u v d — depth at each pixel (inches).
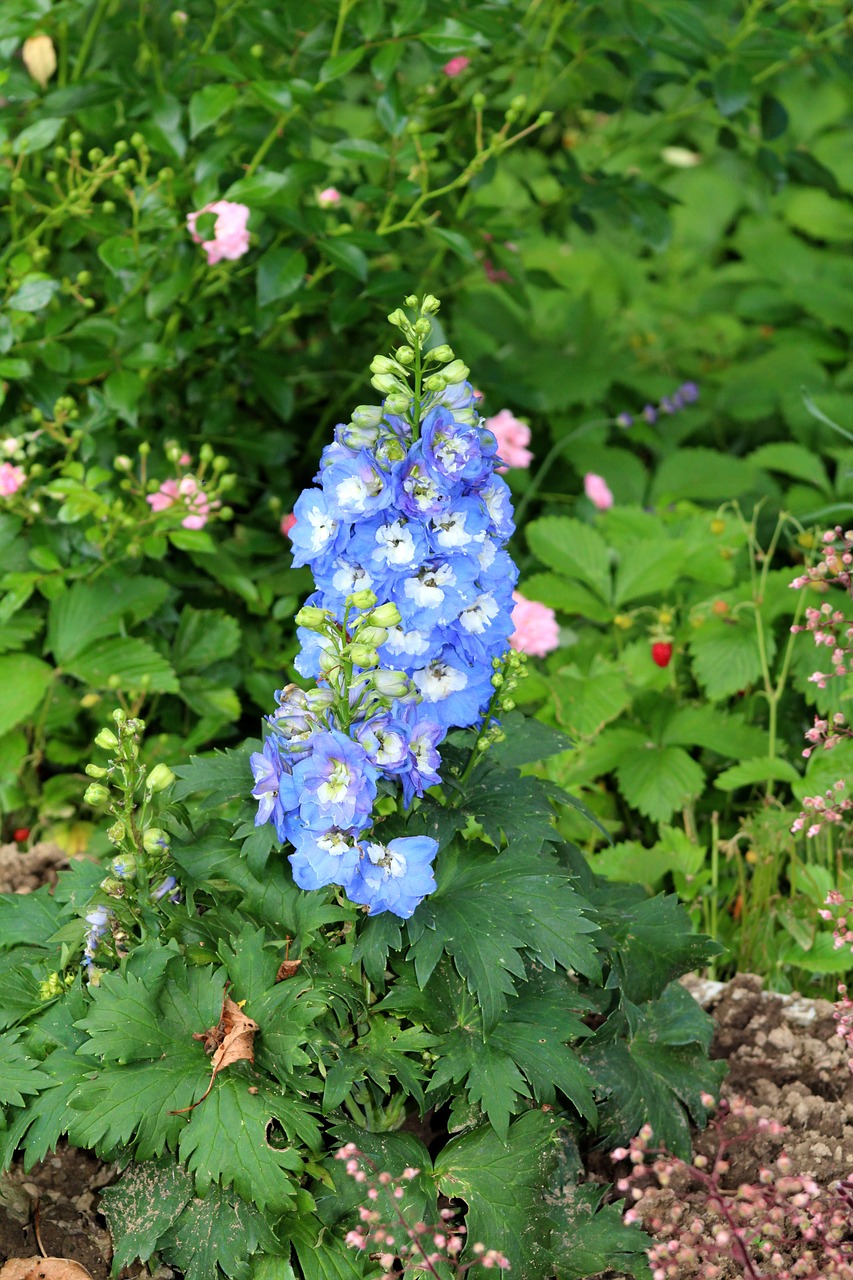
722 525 68.0
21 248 65.4
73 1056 51.2
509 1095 50.3
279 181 63.2
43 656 65.5
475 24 62.6
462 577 49.4
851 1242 51.9
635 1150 49.8
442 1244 49.4
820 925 59.8
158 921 51.9
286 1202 48.8
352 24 65.8
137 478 67.1
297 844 49.9
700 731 64.2
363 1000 51.5
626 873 60.9
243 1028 50.1
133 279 65.7
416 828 51.0
